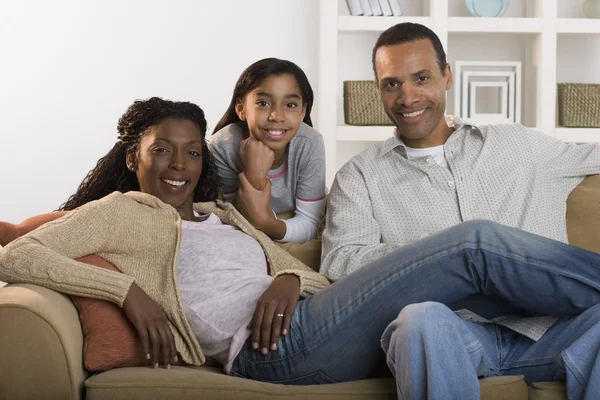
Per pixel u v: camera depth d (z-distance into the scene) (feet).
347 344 5.71
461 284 5.64
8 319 5.20
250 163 7.43
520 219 6.96
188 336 5.89
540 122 13.69
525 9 14.55
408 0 14.51
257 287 6.14
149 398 5.26
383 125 13.57
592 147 7.21
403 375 5.00
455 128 7.55
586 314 5.40
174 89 14.92
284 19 14.76
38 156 15.10
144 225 6.16
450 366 4.93
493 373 5.68
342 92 14.53
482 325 5.96
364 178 7.28
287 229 7.59
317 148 8.10
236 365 5.98
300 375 5.84
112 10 14.90
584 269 5.34
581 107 13.71
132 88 14.97
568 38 14.62
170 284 5.98
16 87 15.03
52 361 5.23
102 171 7.11
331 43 13.42
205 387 5.29
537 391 5.25
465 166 7.15
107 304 5.67
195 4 14.80
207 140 8.21
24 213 15.15
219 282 6.14
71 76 15.01
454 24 13.60
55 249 5.73
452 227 5.67
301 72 8.02
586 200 6.97
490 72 13.80
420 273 5.60
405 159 7.23
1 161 15.08
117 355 5.57
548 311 5.55
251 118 7.80
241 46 14.82
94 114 15.03
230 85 14.87
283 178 8.14
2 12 14.98
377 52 7.44
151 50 14.89
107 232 6.00
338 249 6.88
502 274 5.49
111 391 5.25
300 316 5.87
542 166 7.10
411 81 7.21
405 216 7.11
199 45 14.84
